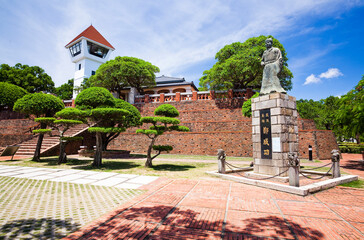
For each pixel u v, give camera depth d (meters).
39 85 35.50
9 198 5.67
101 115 12.09
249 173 8.80
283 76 24.05
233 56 22.77
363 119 11.64
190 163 14.24
